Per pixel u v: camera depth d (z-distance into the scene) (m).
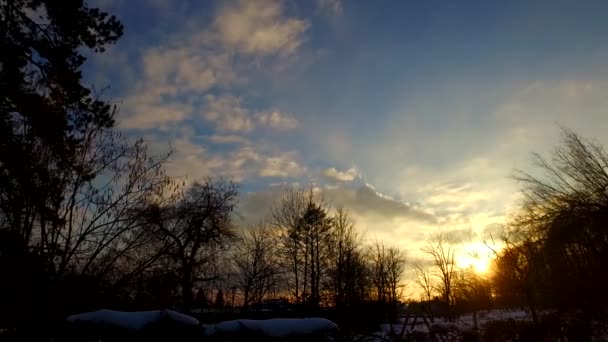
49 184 14.34
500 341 25.20
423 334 26.95
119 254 16.66
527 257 26.88
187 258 22.89
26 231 14.00
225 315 30.23
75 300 15.26
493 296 53.38
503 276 31.03
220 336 15.00
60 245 14.66
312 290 37.19
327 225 41.62
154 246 19.11
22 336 13.69
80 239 15.27
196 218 22.19
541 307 28.48
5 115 13.69
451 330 27.92
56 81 14.52
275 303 37.53
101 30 14.79
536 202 24.14
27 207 14.05
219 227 26.86
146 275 18.38
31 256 14.08
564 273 24.92
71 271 15.44
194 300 30.98
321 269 39.91
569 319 24.72
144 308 18.47
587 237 22.89
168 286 19.73
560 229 22.92
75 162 15.15
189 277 22.72
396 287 52.94
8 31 13.57
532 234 24.41
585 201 22.50
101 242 15.81
